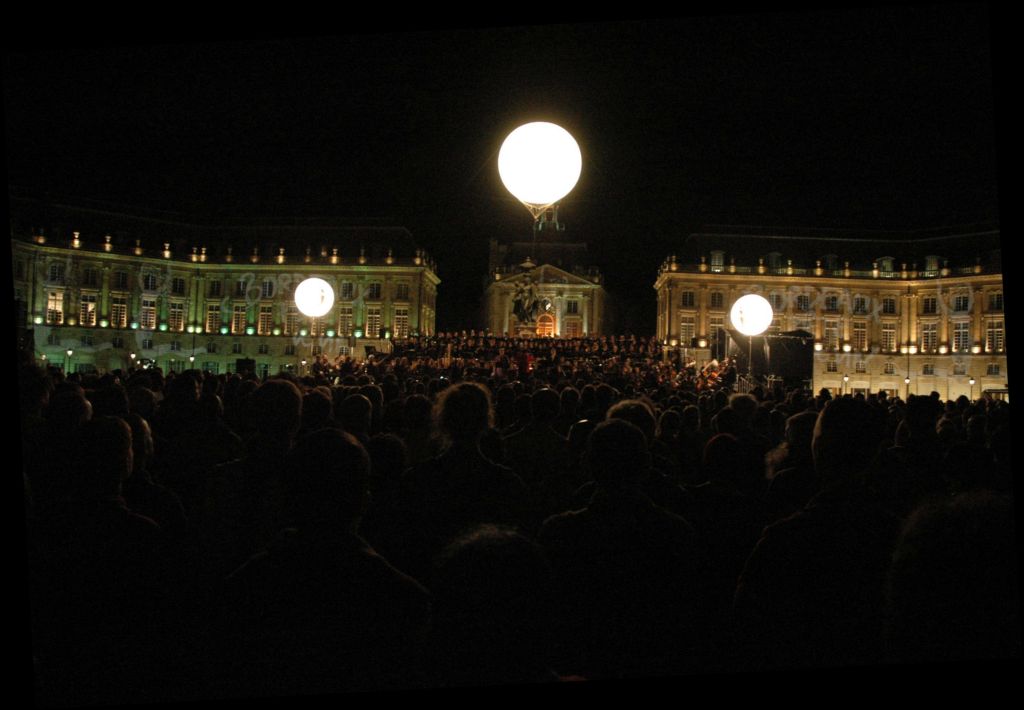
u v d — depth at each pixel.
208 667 4.50
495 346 59.38
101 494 5.26
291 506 4.27
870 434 5.04
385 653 4.05
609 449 5.50
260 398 6.77
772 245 108.62
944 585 3.62
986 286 99.25
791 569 4.90
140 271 106.81
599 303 109.06
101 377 16.14
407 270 109.12
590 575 5.36
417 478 6.71
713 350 42.53
